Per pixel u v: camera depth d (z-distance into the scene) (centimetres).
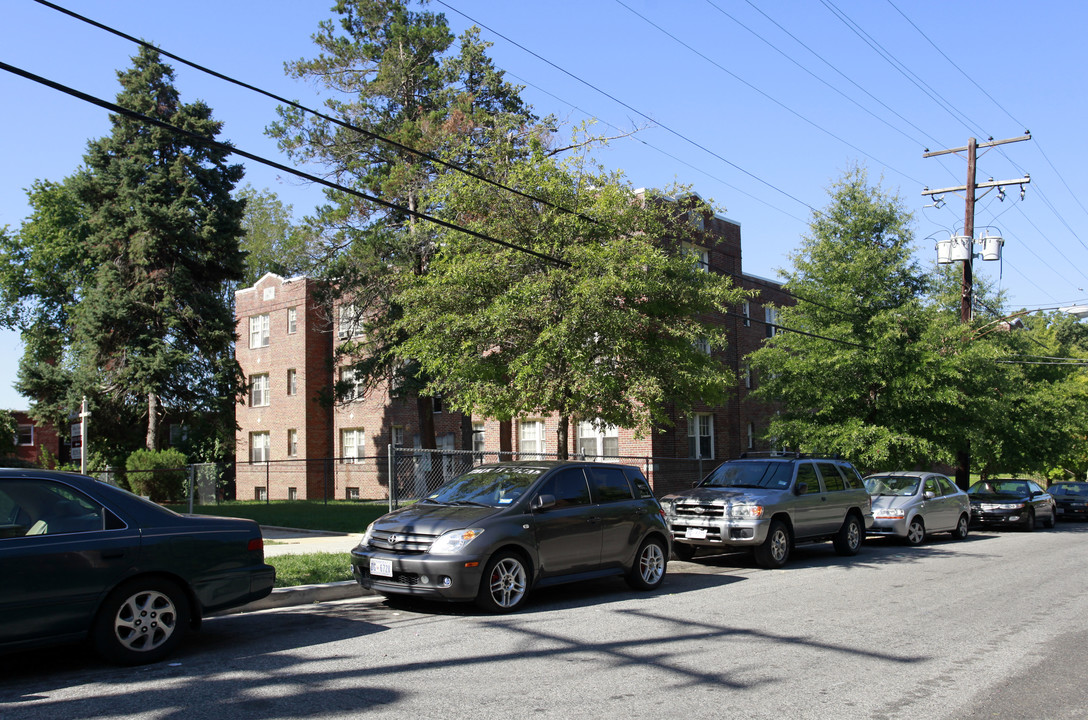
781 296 3319
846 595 1109
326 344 3700
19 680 639
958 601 1060
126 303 2680
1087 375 3434
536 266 1489
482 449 3005
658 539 1173
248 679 643
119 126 2894
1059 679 670
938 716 568
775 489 1490
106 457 3047
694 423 2767
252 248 5475
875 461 2141
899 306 2239
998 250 2555
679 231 1656
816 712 571
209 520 753
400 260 2491
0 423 3303
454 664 696
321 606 993
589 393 1394
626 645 778
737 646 780
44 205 3866
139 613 688
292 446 3703
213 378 2781
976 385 2233
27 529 639
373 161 2628
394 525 972
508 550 967
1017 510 2402
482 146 2267
